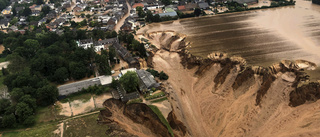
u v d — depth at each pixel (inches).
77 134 3991.1
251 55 5674.2
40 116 4493.1
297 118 4072.3
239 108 4485.7
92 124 4222.4
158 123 4126.5
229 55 5708.7
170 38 7263.8
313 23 7519.7
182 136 4074.8
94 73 5866.1
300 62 5226.4
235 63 5334.6
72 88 5196.9
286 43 6225.4
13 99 4544.8
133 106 4562.0
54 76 5487.2
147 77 5300.2
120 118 4429.1
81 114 4507.9
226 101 4709.6
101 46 7012.8
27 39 7199.8
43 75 5723.4
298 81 4522.6
